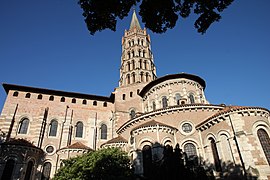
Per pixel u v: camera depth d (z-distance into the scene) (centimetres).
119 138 3466
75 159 2836
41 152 3728
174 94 3938
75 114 4491
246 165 2330
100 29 1502
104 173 2436
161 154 2644
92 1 1347
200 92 4125
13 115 3997
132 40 6275
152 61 6094
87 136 4306
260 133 2589
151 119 3359
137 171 2645
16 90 4306
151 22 1477
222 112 2770
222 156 2630
